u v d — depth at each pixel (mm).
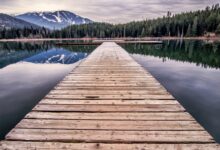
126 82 5762
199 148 2646
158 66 13125
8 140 2824
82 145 2715
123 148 2658
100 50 16312
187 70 11688
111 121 3363
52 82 9203
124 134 2975
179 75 10312
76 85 5488
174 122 3318
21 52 24703
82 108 3895
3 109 5855
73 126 3199
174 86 8172
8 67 13789
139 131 3053
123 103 4141
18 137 2885
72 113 3670
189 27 65312
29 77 10359
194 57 17484
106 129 3111
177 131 3049
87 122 3330
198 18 66688
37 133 2992
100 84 5570
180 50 23406
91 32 87875
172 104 4074
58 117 3508
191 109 5777
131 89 5078
